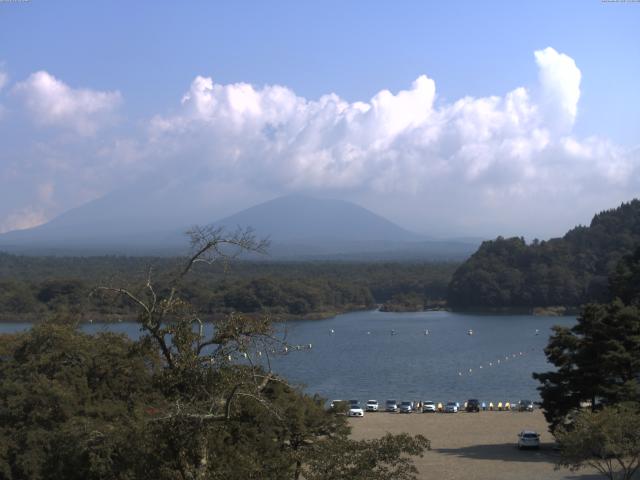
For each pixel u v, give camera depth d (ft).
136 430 68.23
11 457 97.60
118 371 115.34
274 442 87.20
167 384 70.95
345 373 383.86
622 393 157.38
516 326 599.57
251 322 70.85
